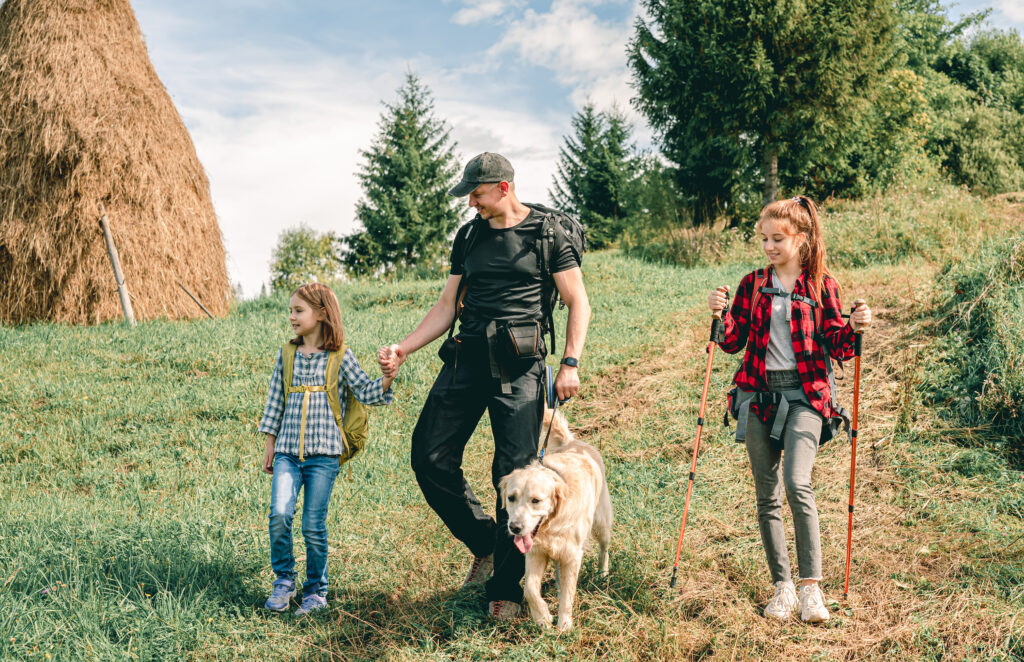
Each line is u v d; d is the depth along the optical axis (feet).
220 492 16.83
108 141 37.78
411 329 32.07
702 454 18.17
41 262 36.94
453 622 11.00
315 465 11.76
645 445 19.25
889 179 77.97
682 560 12.98
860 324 10.73
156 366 27.71
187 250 40.52
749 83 61.26
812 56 61.62
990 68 136.67
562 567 10.91
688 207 70.95
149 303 38.29
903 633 10.48
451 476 11.41
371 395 11.86
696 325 29.07
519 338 10.87
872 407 19.08
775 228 11.37
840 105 62.54
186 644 10.37
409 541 14.03
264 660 10.19
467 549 13.66
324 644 10.58
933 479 15.65
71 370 26.76
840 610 11.25
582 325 11.24
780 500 11.60
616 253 65.10
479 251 11.34
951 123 103.91
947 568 12.23
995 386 17.85
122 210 38.17
